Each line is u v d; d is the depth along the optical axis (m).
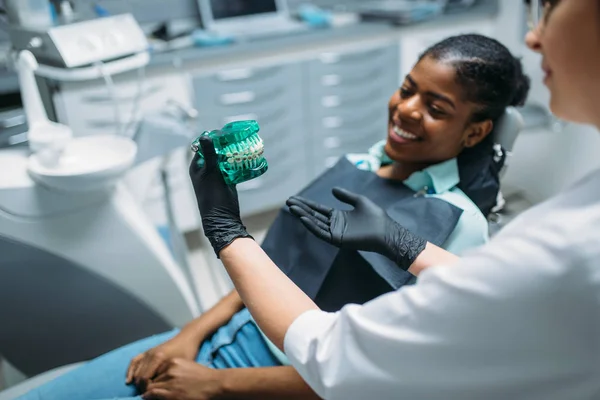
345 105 2.71
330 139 2.74
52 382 1.03
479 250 0.54
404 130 1.00
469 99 0.96
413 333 0.55
